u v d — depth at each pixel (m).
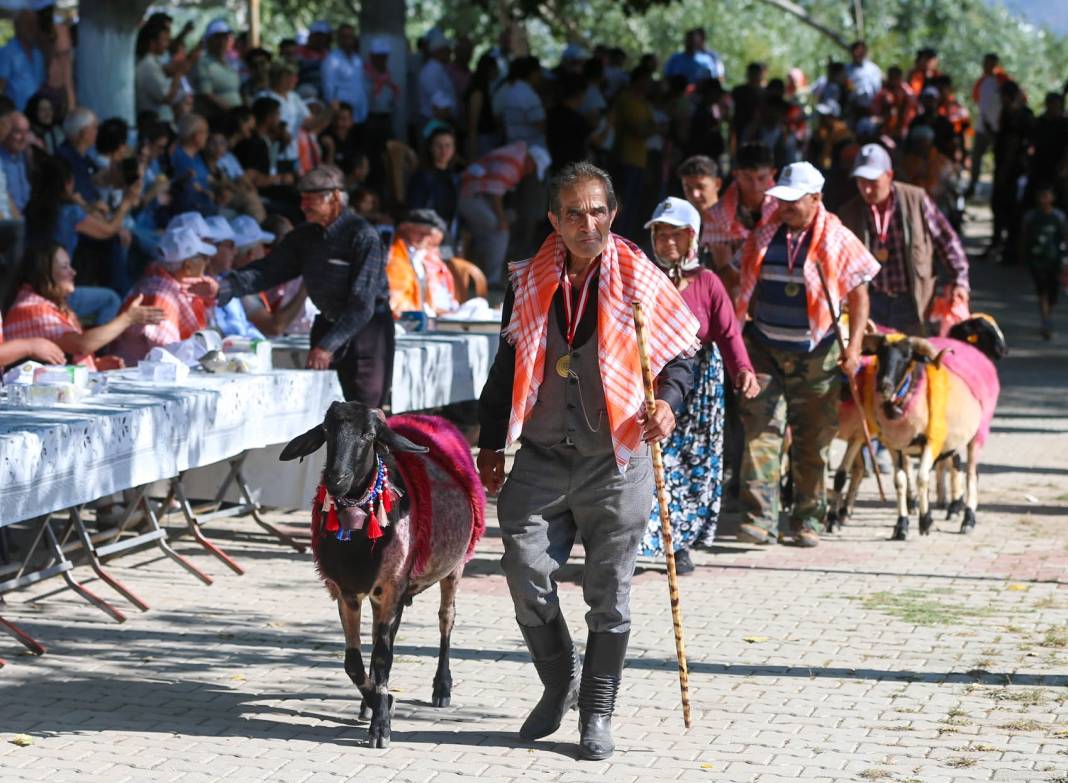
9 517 8.41
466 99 26.48
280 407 11.18
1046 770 7.16
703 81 29.73
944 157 31.47
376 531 7.28
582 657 8.93
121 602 10.29
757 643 9.30
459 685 8.55
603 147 27.33
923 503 12.18
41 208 14.25
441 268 16.09
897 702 8.19
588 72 27.16
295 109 21.50
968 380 12.30
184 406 10.05
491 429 7.55
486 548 11.88
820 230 11.39
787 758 7.36
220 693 8.41
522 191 25.58
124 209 15.20
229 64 23.89
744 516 11.94
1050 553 11.61
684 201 10.56
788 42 49.06
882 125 33.75
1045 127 31.56
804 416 11.73
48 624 9.73
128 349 12.41
